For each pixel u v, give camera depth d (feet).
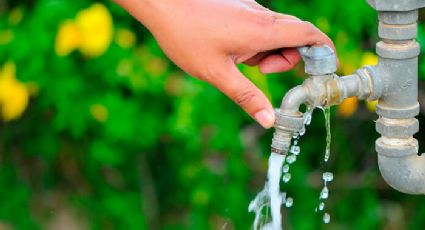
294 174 11.89
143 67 10.82
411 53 5.68
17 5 11.68
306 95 5.73
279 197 5.92
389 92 5.77
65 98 11.03
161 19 5.95
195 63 5.96
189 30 5.90
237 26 5.85
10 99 10.90
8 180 12.62
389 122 5.84
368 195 11.94
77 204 12.40
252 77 10.37
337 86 5.73
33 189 12.66
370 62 10.48
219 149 10.98
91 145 11.89
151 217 12.19
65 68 10.99
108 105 10.98
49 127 12.18
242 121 11.23
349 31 10.67
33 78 10.93
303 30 5.89
